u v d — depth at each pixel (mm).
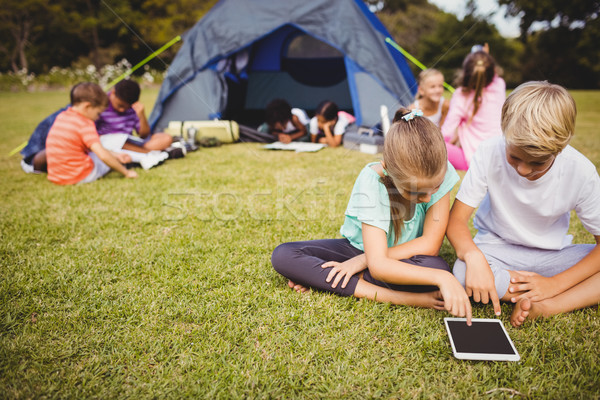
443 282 1366
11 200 2852
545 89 1231
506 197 1531
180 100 5137
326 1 4742
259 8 4914
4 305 1564
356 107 4730
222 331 1416
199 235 2219
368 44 4652
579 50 17078
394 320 1453
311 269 1586
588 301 1442
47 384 1192
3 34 23281
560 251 1566
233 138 5047
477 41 22000
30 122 7410
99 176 3406
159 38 21984
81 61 27062
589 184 1387
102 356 1301
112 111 3947
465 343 1312
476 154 1565
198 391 1164
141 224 2391
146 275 1798
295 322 1459
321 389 1177
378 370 1242
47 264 1894
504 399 1138
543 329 1400
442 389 1165
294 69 6727
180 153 4242
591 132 5664
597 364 1235
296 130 5191
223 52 4992
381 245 1447
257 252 2004
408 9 29609
